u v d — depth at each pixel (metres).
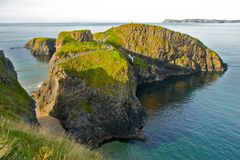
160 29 152.00
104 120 69.06
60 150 11.19
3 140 8.91
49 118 73.81
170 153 56.34
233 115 75.06
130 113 72.00
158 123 71.56
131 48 150.12
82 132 66.81
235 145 57.78
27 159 8.88
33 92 95.44
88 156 12.64
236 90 103.56
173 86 117.81
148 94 104.81
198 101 90.38
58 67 79.25
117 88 73.56
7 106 35.16
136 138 64.94
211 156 54.19
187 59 149.62
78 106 71.12
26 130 12.66
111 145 62.78
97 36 163.62
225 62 165.12
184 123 70.75
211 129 66.12
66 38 137.00
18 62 164.50
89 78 75.44
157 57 146.25
